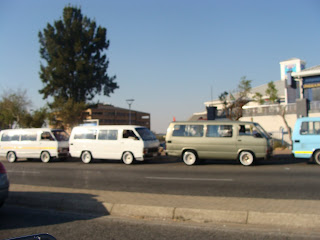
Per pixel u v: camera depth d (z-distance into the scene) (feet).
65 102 111.65
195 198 23.97
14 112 136.98
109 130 57.31
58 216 21.81
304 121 46.34
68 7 131.95
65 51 126.41
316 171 38.96
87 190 28.22
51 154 62.85
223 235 16.89
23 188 29.76
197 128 50.39
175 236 16.99
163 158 63.41
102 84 136.05
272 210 19.67
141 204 22.18
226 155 48.32
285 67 136.36
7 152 66.69
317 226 17.69
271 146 48.03
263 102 111.75
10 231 18.71
